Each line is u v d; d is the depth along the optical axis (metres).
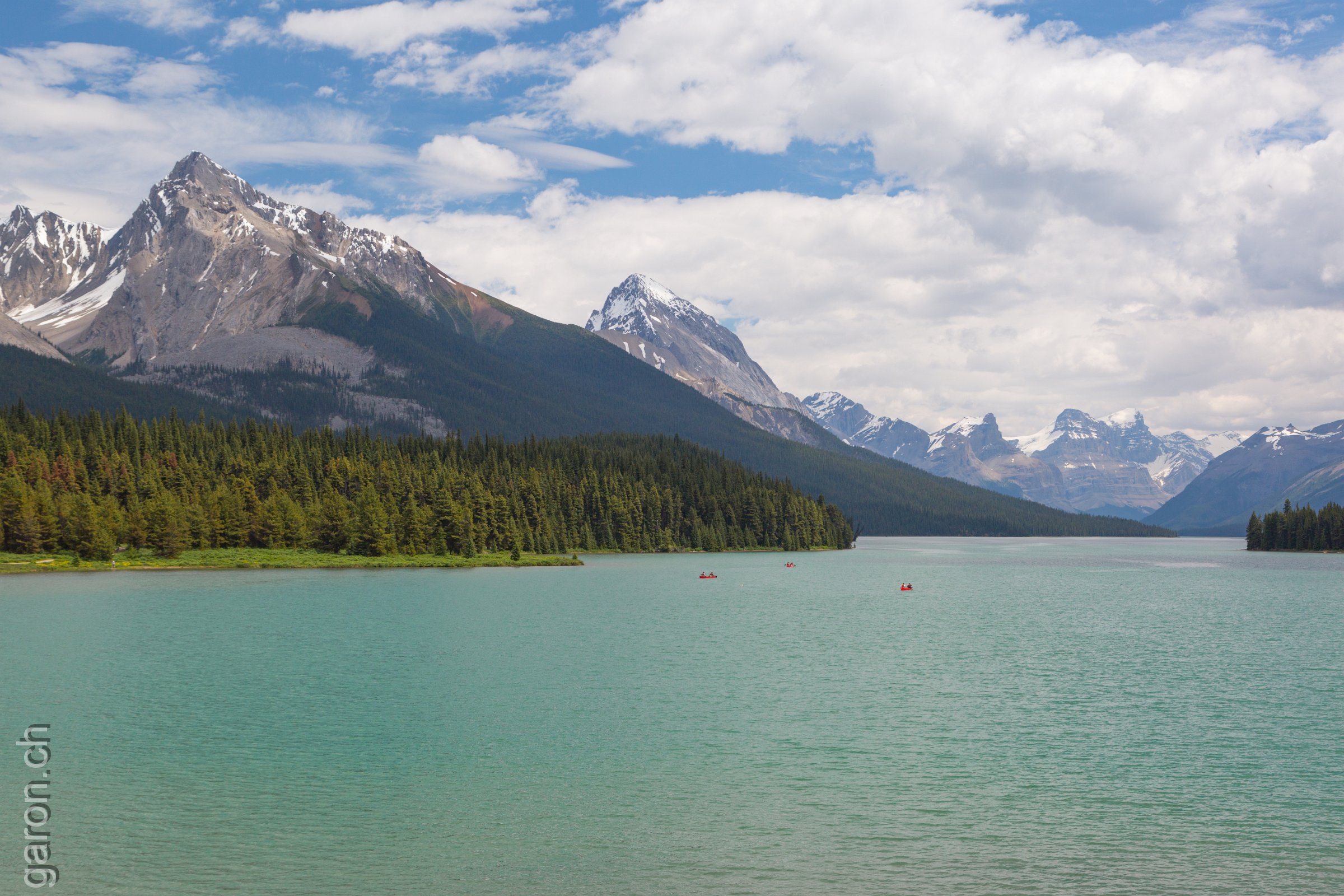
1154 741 68.81
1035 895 44.06
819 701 81.12
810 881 45.22
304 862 46.62
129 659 95.88
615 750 65.44
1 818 51.84
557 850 48.44
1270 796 57.28
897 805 55.31
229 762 61.81
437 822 51.94
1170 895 44.19
